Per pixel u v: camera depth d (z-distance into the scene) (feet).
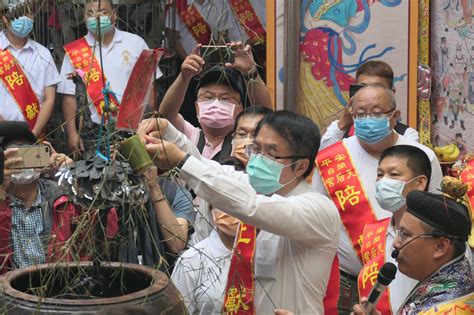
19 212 10.11
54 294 7.04
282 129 8.55
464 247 7.87
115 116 7.45
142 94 6.81
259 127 8.74
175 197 11.02
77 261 6.88
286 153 8.55
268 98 12.99
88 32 16.57
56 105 17.48
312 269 8.48
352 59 16.84
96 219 6.94
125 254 7.77
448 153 17.80
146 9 17.20
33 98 16.67
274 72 16.67
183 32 17.71
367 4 16.72
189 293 8.80
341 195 12.01
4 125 10.89
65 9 16.58
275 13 16.55
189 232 11.16
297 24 16.43
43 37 17.40
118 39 16.34
